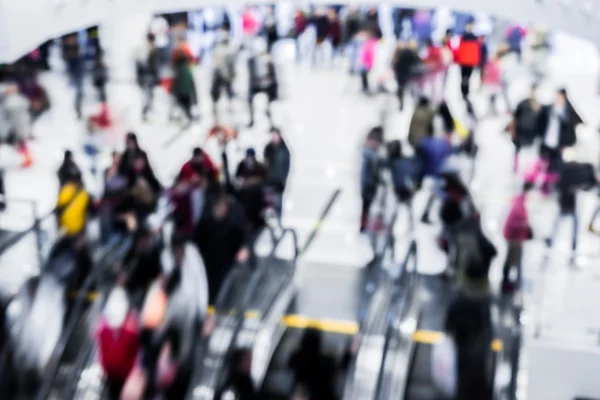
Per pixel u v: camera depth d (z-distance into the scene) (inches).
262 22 1064.2
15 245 592.1
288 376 485.7
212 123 840.3
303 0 815.7
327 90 960.9
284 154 588.7
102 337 466.3
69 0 682.8
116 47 1088.8
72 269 544.7
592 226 588.4
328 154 754.2
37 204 650.8
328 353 493.0
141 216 549.3
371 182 578.9
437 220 623.5
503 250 578.6
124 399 469.4
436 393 468.4
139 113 858.8
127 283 502.9
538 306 522.3
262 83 804.0
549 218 634.2
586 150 581.3
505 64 880.9
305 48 1093.8
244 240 522.3
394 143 585.0
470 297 462.3
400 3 818.2
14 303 531.8
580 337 505.0
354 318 521.0
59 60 1002.7
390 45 1061.8
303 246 556.1
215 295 524.7
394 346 484.4
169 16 1037.2
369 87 941.8
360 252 597.9
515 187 686.5
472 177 681.6
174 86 829.2
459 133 701.3
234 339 466.3
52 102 872.9
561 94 658.8
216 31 1005.8
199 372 468.8
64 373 490.3
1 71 844.6
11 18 626.5
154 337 480.7
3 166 713.0
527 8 795.4
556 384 505.0
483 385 458.9
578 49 1110.4
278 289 537.0
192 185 535.8
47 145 765.9
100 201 563.8
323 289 551.5
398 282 519.5
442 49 892.6
